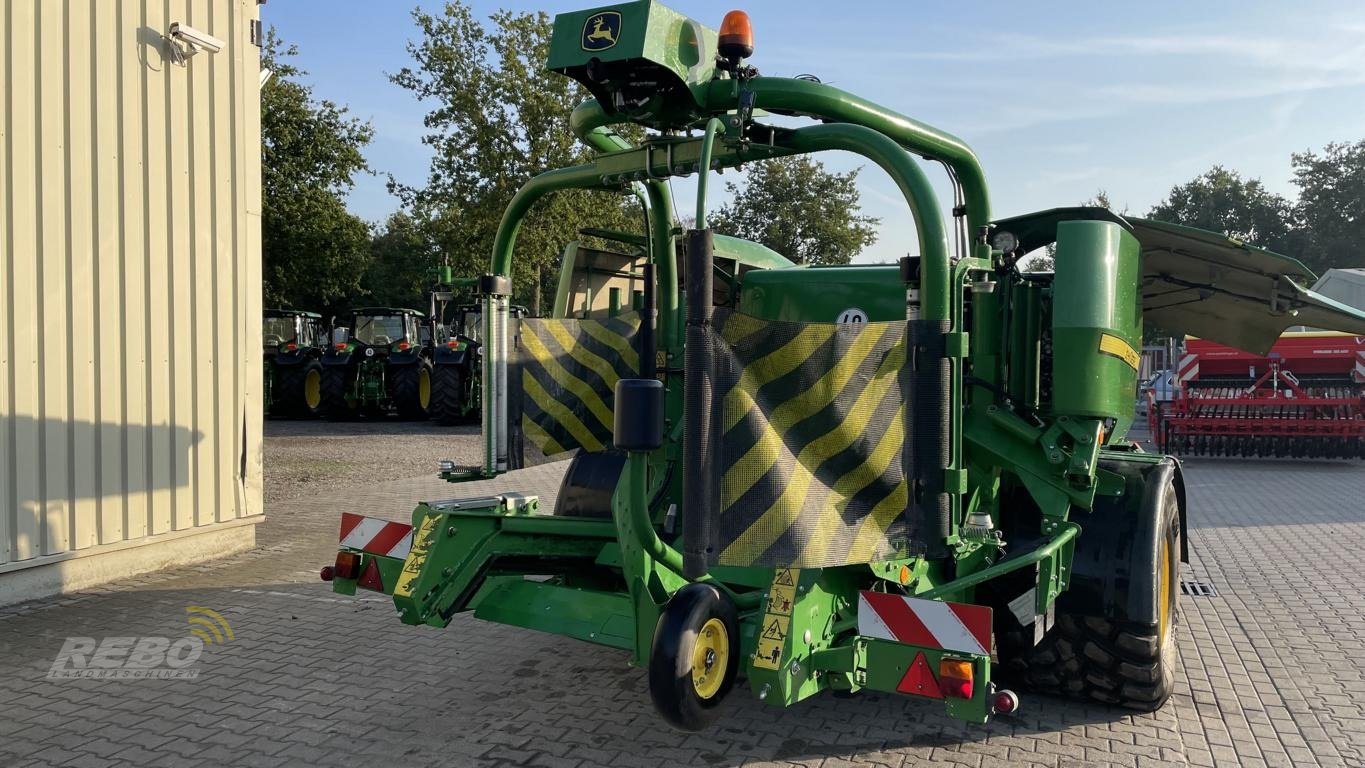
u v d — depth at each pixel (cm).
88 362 570
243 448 682
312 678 430
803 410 280
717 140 318
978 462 366
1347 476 1204
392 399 1812
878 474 294
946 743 360
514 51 1830
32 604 538
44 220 542
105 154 578
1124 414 374
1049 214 381
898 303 428
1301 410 1304
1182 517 452
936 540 300
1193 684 429
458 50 1844
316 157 2692
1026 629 386
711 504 269
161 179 615
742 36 297
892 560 308
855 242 2872
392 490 1003
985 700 269
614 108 322
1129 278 371
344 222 2711
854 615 325
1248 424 1319
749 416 271
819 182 2833
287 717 384
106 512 584
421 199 1916
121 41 587
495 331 396
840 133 306
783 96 315
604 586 430
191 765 338
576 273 495
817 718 384
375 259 3784
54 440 550
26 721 377
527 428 411
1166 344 1806
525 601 366
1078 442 344
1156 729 375
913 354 299
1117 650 372
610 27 299
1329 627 523
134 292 598
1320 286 1645
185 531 639
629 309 519
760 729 373
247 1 680
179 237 629
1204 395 1382
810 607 298
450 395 1709
